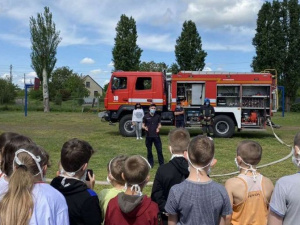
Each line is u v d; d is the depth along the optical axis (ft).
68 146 9.05
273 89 51.80
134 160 8.93
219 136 50.47
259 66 142.72
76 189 8.67
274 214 7.96
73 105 126.62
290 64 140.36
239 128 50.60
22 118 85.81
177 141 11.01
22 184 6.74
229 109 50.60
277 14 140.46
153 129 30.12
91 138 49.49
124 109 51.19
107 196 9.89
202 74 50.98
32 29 115.03
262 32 140.87
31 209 6.61
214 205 8.54
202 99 51.52
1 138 9.39
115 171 9.96
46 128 64.23
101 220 8.91
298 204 7.73
